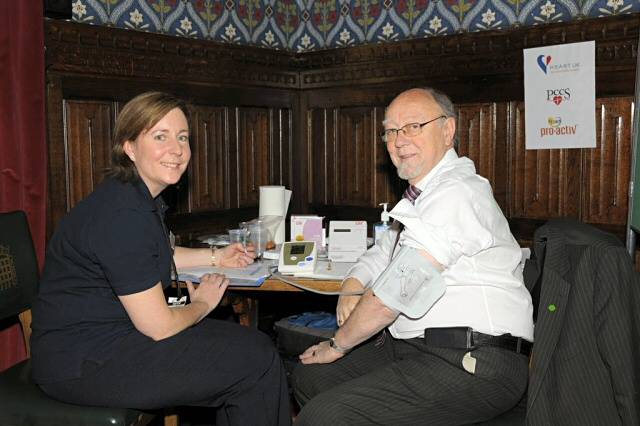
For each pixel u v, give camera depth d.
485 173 2.89
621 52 2.53
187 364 1.72
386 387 1.67
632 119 2.54
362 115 3.19
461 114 2.92
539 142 2.75
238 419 1.82
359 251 2.33
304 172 3.40
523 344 1.74
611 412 1.55
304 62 3.33
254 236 2.36
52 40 2.49
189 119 1.92
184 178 2.96
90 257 1.67
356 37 3.20
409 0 3.03
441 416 1.67
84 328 1.71
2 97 2.35
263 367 1.81
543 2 2.71
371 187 3.20
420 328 1.74
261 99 3.22
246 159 3.20
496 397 1.65
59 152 2.56
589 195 2.67
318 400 1.67
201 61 2.96
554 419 1.58
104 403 1.69
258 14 3.23
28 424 1.72
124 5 2.73
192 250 2.27
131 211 1.68
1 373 1.92
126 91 2.74
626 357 1.53
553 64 2.67
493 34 2.79
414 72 3.00
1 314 1.99
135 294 1.65
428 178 1.87
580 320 1.57
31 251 2.11
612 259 1.55
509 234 1.80
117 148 1.82
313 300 3.36
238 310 2.44
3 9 2.32
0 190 2.38
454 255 1.66
